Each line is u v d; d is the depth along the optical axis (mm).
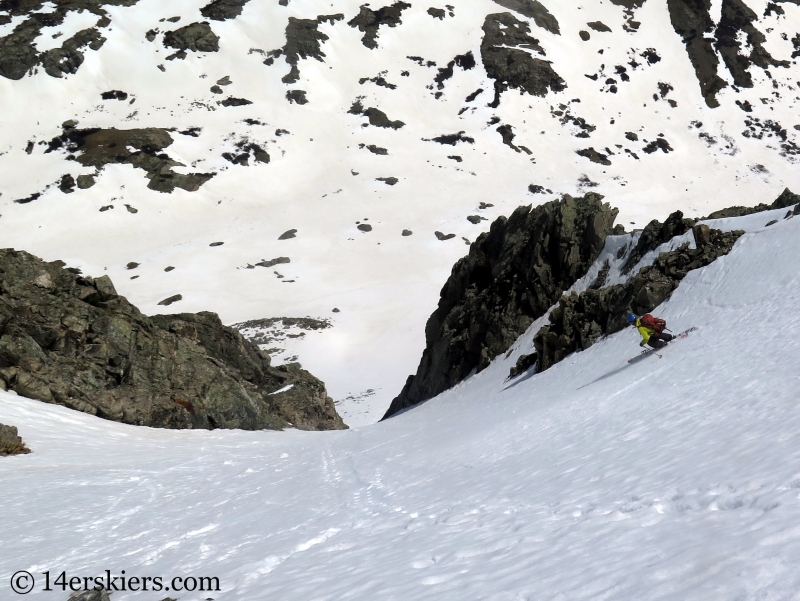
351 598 6375
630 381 17703
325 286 120375
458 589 5836
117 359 38969
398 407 58500
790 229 23344
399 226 145625
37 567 11352
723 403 11586
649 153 172500
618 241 38312
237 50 199250
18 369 34812
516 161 170250
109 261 135625
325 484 16672
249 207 157375
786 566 4438
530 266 43250
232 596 7652
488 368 42656
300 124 182250
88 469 23375
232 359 53719
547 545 6602
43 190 155500
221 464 24578
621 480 8602
